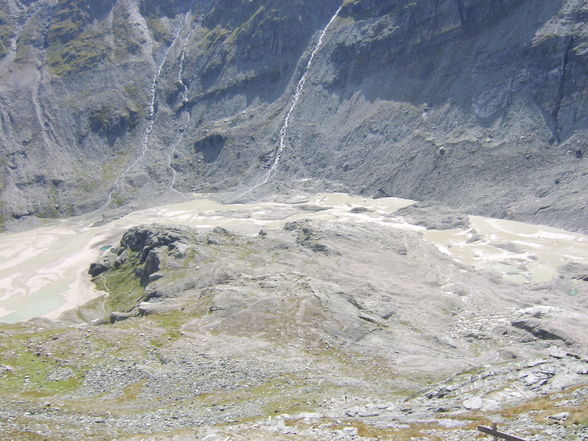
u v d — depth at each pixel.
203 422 46.09
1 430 42.00
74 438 41.12
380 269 114.56
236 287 94.94
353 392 56.84
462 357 76.12
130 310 113.06
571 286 110.94
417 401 47.53
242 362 67.38
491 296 105.19
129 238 153.12
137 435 41.97
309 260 117.56
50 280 152.25
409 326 87.38
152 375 62.34
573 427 33.31
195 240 136.25
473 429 35.94
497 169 169.25
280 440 37.91
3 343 73.88
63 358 68.69
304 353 72.31
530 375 46.09
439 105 196.38
